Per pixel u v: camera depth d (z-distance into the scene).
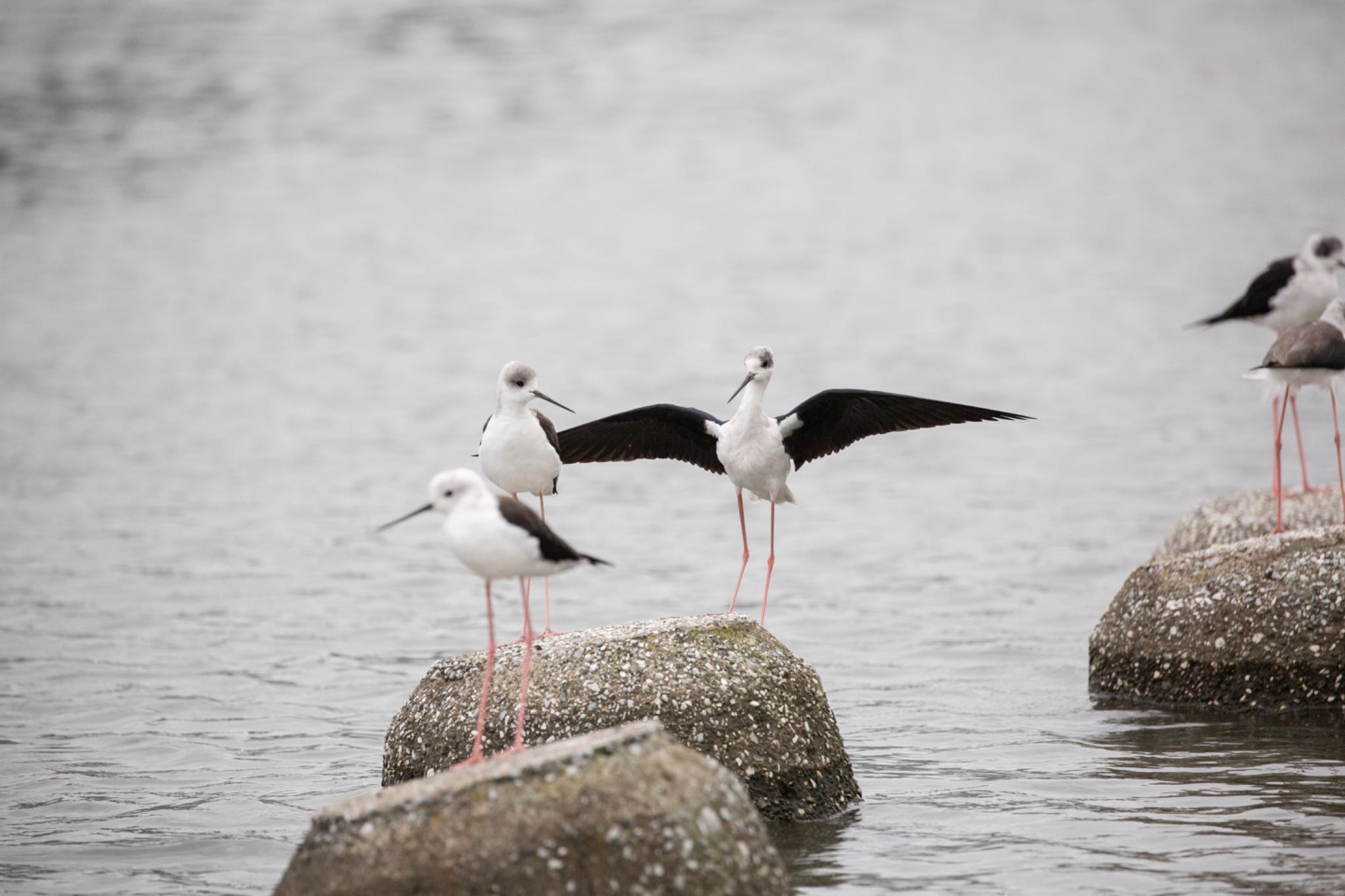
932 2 81.12
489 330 35.28
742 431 11.26
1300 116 61.16
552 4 76.38
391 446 25.11
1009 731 11.30
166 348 33.06
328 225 46.69
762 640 9.60
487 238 45.75
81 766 11.02
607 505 21.45
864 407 11.10
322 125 57.88
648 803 6.98
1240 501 14.36
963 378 29.14
